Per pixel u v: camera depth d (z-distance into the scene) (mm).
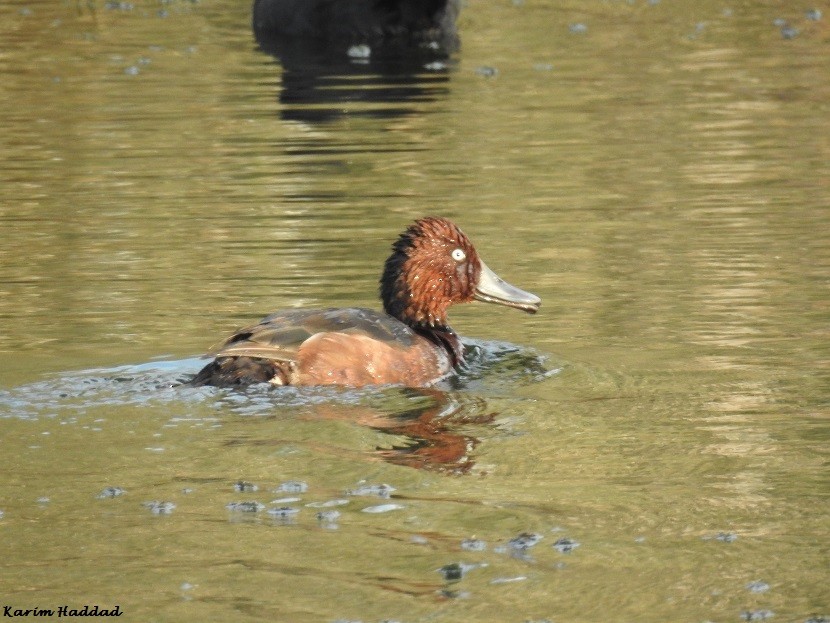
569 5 34281
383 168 20203
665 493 9375
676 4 34125
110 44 29953
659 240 16672
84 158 20953
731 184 19156
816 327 13438
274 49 29375
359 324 12273
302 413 11047
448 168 20172
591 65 27219
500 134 22047
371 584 7949
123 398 11367
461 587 7926
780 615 7648
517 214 17938
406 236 13484
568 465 9938
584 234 17047
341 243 16703
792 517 8961
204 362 12516
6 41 30312
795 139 21438
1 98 24969
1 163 20734
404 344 12305
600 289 14930
